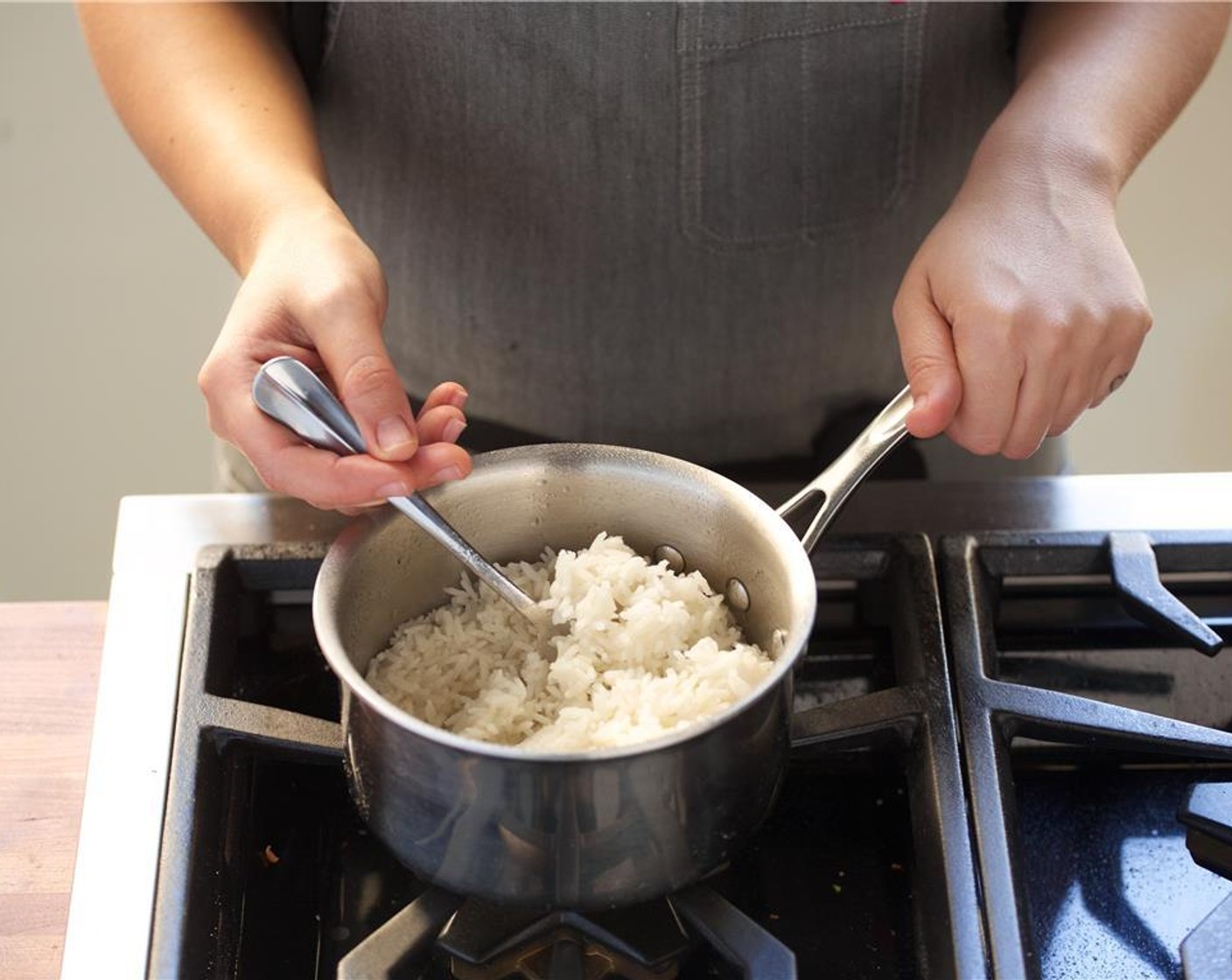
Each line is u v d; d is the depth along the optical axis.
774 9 0.97
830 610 0.86
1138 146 0.93
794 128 1.02
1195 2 0.99
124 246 1.86
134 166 1.85
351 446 0.71
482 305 1.10
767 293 1.09
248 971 0.67
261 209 0.86
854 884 0.71
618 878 0.62
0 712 0.80
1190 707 0.81
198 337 1.87
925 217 1.11
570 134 1.01
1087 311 0.81
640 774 0.59
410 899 0.71
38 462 1.85
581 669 0.69
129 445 1.86
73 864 0.72
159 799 0.71
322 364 0.78
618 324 1.10
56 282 1.86
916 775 0.71
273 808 0.74
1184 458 1.93
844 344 1.14
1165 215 1.95
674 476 0.73
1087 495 0.91
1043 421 0.82
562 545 0.78
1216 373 1.94
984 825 0.68
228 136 0.92
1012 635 0.86
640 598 0.72
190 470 1.86
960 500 0.91
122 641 0.79
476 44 0.98
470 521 0.75
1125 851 0.73
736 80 0.99
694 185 1.03
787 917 0.70
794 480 1.15
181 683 0.75
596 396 1.14
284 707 0.80
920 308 0.84
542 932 0.65
